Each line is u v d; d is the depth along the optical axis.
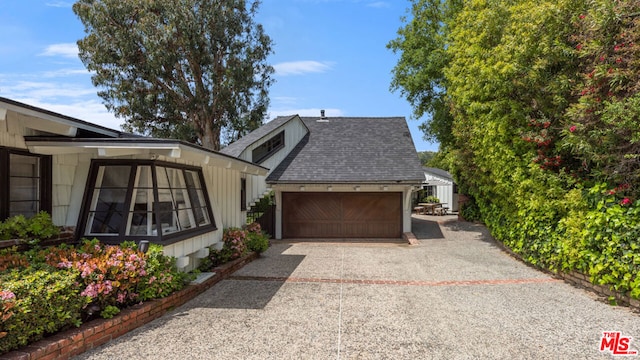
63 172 6.12
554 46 7.74
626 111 5.59
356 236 15.63
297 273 8.45
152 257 5.46
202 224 7.93
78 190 6.25
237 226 10.80
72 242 5.94
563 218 7.31
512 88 8.66
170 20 24.38
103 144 5.50
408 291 6.88
